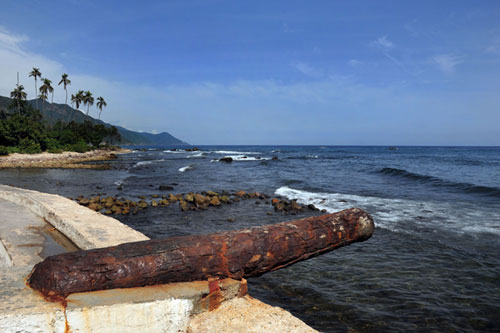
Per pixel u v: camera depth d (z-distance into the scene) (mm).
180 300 2273
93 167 33188
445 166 29500
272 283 4816
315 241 3082
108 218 4621
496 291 4484
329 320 3848
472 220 8398
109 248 2396
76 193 15508
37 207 5477
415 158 47781
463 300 4258
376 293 4477
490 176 19578
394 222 8281
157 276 2365
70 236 4102
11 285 2109
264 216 9953
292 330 2230
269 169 28062
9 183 18938
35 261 3381
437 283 4750
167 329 2236
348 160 42469
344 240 3287
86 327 1948
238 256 2688
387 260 5668
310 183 17547
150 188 17250
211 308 2477
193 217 9867
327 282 4836
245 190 16109
